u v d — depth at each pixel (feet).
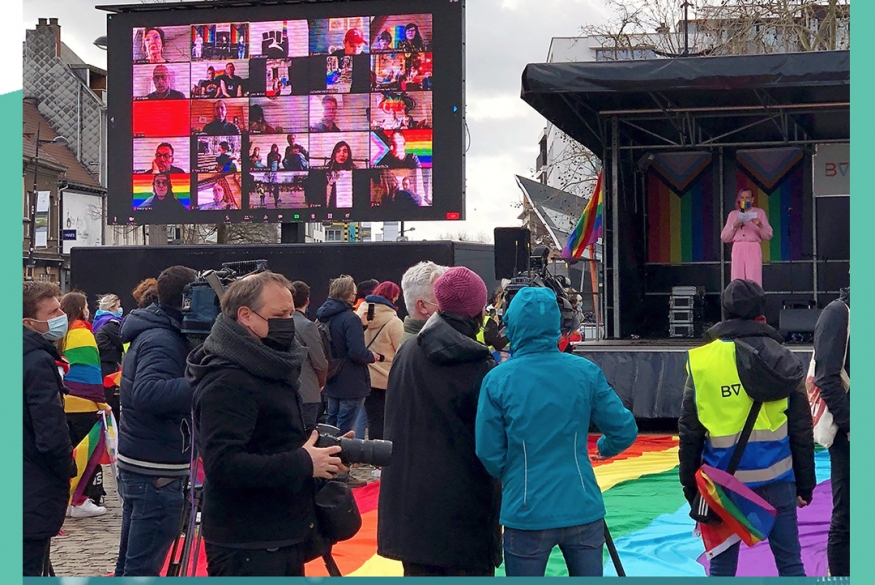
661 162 59.16
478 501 14.39
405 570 14.53
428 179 53.67
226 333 12.13
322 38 54.60
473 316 14.83
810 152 56.95
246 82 55.26
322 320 30.58
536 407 13.74
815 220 56.90
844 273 56.49
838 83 40.47
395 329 32.37
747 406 15.51
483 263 58.39
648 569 20.65
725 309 16.12
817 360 17.37
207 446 11.83
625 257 54.08
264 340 12.33
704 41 82.84
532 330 14.03
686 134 57.11
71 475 16.10
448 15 53.36
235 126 55.36
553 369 13.93
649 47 85.20
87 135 154.40
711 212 58.59
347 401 30.78
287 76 54.90
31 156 137.28
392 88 53.98
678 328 54.75
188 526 15.40
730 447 15.52
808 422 15.70
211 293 16.12
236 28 55.42
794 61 40.70
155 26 56.08
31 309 16.46
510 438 13.82
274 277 12.48
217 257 57.31
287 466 11.97
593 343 45.60
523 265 32.78
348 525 12.89
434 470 14.28
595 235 57.31
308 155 54.75
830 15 74.28
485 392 13.99
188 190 55.83
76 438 25.17
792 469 15.79
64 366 16.84
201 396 12.00
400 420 14.67
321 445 12.71
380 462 13.03
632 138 56.80
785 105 50.11
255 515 12.17
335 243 55.62
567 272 72.59
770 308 57.82
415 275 16.62
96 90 167.32
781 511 15.67
